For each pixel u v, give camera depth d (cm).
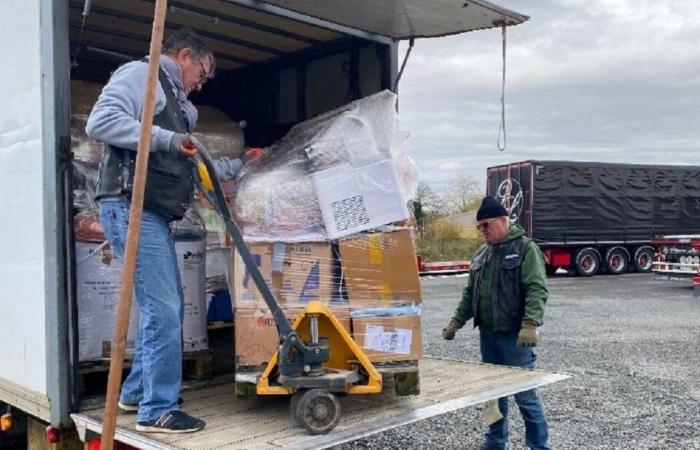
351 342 290
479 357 788
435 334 966
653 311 1230
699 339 934
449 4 365
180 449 249
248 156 362
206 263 370
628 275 2112
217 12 407
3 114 324
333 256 306
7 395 327
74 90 381
